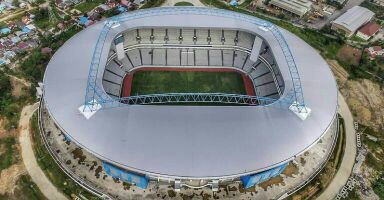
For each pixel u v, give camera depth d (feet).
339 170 289.74
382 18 489.26
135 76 349.20
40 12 424.05
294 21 465.47
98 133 241.55
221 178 228.84
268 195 260.21
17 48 378.73
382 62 405.18
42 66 355.77
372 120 333.83
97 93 267.18
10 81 340.39
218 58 369.50
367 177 287.28
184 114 254.27
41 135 289.33
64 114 254.68
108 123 245.86
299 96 277.23
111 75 337.72
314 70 305.94
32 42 388.78
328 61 397.60
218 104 328.70
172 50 370.53
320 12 490.90
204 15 366.63
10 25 406.82
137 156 231.30
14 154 281.95
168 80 347.56
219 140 240.32
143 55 364.79
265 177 262.06
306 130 256.11
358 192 276.62
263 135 246.88
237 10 471.21
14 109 313.53
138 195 254.68
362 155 301.43
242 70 362.94
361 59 402.11
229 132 245.24
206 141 239.09
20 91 331.98
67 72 284.20
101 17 434.30
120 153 232.73
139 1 463.42
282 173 274.77
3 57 365.20
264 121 255.09
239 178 265.34
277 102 271.90
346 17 460.96
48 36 391.86
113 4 456.45
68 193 259.39
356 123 328.08
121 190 256.73
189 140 238.68
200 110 258.37
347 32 442.50
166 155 231.91
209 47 371.35
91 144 237.86
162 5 468.75
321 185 274.36
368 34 439.22
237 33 369.30
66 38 395.34
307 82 291.79
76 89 269.23
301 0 488.85
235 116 256.11
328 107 277.44
